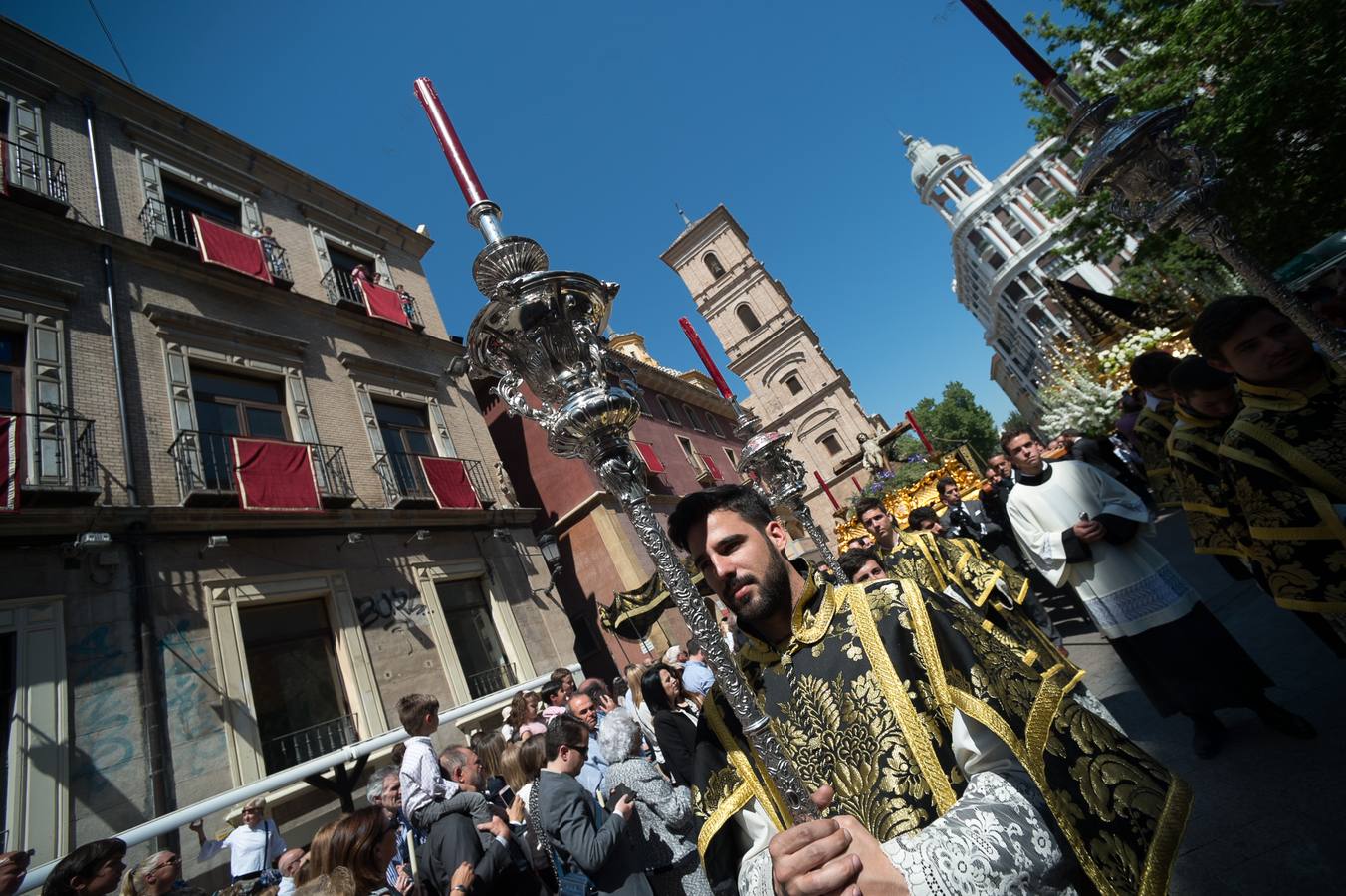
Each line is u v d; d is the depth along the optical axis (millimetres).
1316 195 10859
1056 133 13781
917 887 834
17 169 7730
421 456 10609
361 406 10320
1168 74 11844
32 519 5938
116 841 2994
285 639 7559
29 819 5016
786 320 36156
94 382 7223
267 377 9320
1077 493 3301
